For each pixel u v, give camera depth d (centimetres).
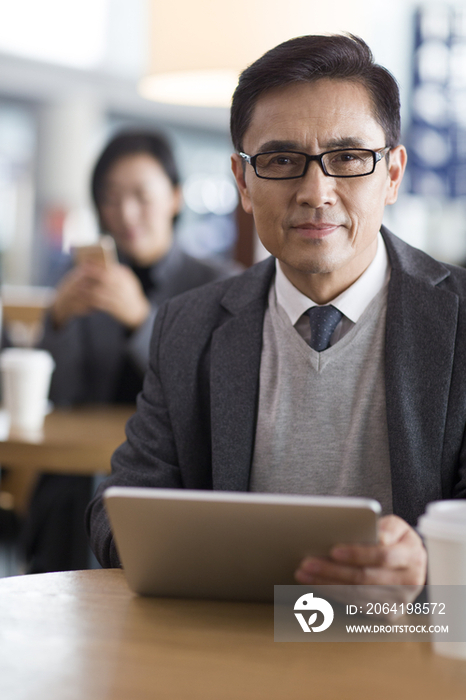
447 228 563
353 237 111
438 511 74
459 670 71
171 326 130
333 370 118
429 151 387
